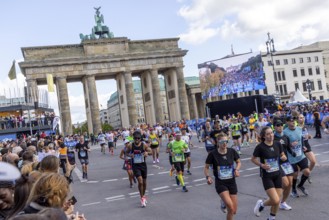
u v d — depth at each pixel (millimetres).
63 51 94562
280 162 12352
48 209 3137
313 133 42000
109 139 47156
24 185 4883
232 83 82000
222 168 10703
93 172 29859
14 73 60531
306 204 12953
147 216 13625
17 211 4500
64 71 93500
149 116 105938
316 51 139375
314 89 138625
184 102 101438
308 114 50469
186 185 19656
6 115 78500
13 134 68562
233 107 59188
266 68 133500
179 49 102250
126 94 98625
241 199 14898
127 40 98812
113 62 97438
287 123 13992
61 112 93000
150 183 21375
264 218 11906
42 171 7652
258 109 56844
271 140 11141
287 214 11969
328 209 12062
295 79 136625
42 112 74250
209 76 85375
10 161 12031
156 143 31562
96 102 95375
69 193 5105
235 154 10969
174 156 18359
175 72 103375
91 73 95625
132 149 15461
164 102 198750
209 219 12398
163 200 16281
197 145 44500
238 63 81438
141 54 98625
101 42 96938
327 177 17219
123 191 19734
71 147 27625
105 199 17906
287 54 136375
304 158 14047
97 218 14070
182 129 24078
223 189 10625
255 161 11109
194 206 14516
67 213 5539
